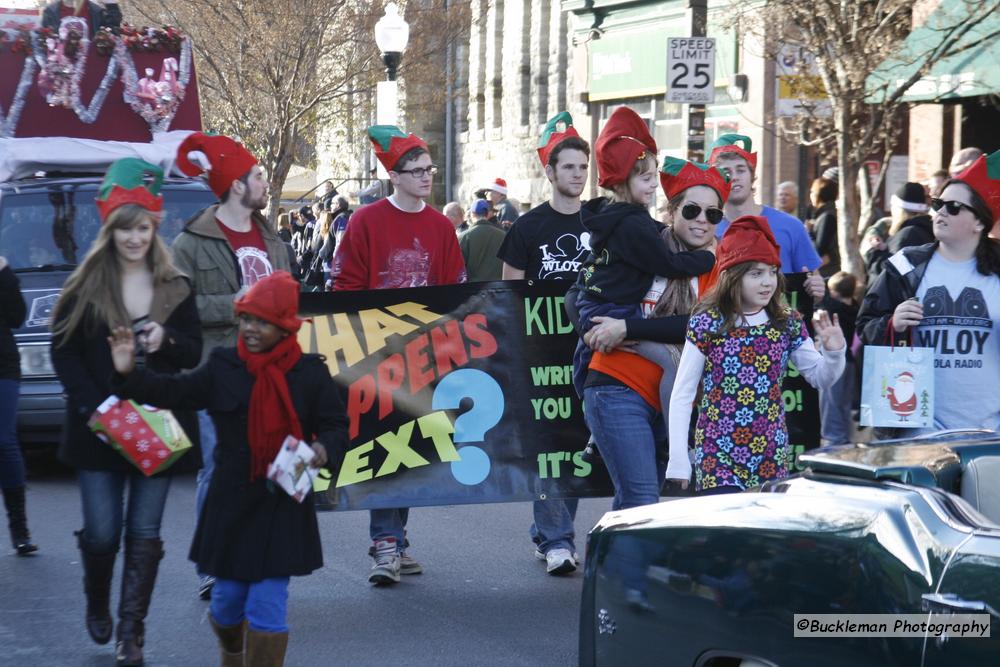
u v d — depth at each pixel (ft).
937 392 22.57
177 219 41.98
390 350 27.04
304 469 18.02
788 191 51.34
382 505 26.86
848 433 37.76
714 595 13.88
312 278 84.07
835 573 12.78
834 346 19.88
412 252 27.94
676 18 90.22
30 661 22.31
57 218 41.57
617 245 21.88
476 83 146.00
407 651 22.99
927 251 22.88
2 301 28.43
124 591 21.91
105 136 46.68
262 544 18.26
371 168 140.87
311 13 102.89
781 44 60.44
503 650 23.03
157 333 20.71
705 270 21.85
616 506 22.50
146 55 47.24
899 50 53.31
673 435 19.95
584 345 23.48
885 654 12.16
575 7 101.65
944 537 12.14
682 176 22.00
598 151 22.53
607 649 15.42
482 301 27.30
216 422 18.66
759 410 19.80
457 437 27.22
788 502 13.92
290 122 104.12
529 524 33.40
